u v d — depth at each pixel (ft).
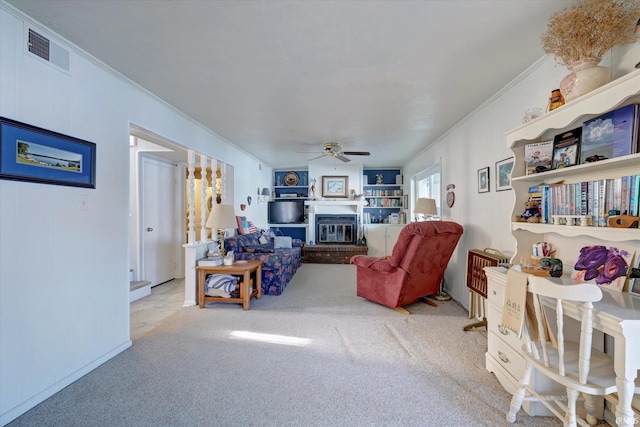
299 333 9.33
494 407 5.77
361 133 14.19
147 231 15.26
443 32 6.08
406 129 13.47
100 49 6.80
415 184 21.13
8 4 5.32
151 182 15.58
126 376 6.87
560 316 4.35
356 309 11.62
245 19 5.68
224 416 5.54
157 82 8.50
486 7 5.32
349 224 24.16
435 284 12.35
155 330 9.61
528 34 6.14
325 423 5.35
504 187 8.90
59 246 6.39
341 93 9.29
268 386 6.47
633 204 4.45
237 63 7.41
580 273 5.54
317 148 17.62
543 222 6.16
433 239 10.80
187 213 17.93
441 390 6.32
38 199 5.96
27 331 5.73
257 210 21.71
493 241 9.61
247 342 8.69
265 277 13.82
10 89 5.48
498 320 6.63
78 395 6.16
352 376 6.86
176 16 5.60
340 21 5.73
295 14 5.52
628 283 4.89
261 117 11.70
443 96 9.49
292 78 8.23
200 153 13.07
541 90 7.23
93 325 7.22
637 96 4.60
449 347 8.31
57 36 6.26
